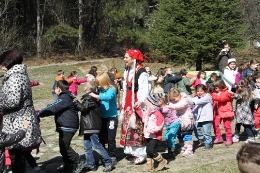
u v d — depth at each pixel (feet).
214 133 26.40
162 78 33.86
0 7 95.50
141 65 20.49
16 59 16.76
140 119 20.29
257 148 6.91
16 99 16.28
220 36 76.33
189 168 19.39
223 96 23.41
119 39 97.40
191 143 21.93
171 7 79.15
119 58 106.42
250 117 23.45
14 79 16.35
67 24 107.14
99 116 19.57
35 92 57.93
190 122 21.61
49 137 29.27
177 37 77.82
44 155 24.06
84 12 116.47
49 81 70.28
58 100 18.86
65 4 114.93
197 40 76.33
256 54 107.86
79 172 19.35
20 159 17.25
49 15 112.06
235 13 81.25
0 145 13.66
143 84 19.80
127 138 20.43
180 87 37.63
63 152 19.26
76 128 19.33
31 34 110.63
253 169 6.77
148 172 19.16
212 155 21.77
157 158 18.99
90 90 19.43
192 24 76.74
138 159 20.61
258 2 101.50
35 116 17.44
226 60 37.19
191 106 22.34
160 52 83.56
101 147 19.53
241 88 23.38
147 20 97.81
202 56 79.46
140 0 103.50
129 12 94.27
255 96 24.12
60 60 103.91
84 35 115.75
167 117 21.31
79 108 18.92
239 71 31.48
